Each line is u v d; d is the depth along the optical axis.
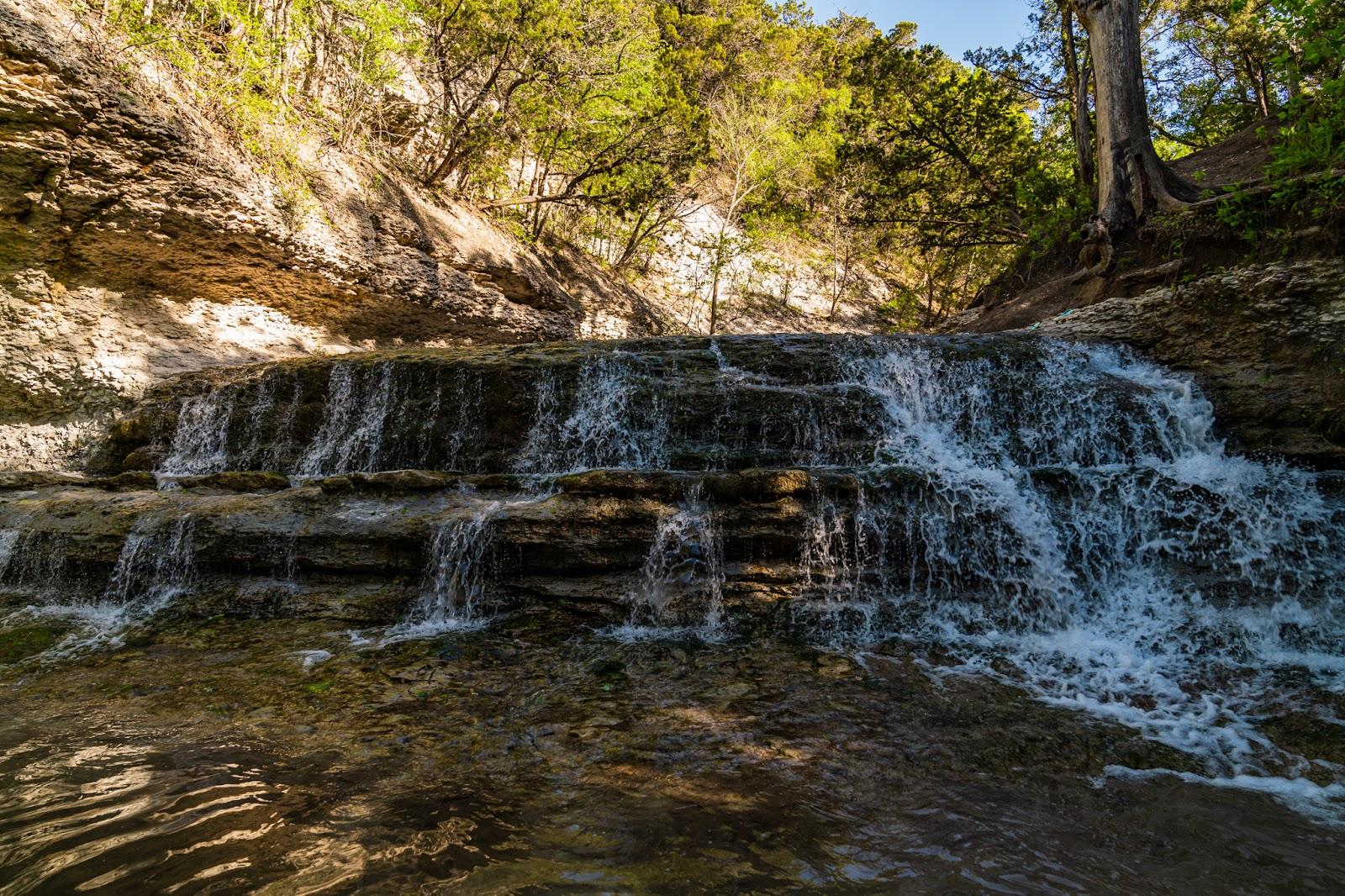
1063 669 4.47
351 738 3.37
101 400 8.37
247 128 9.67
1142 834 2.68
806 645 4.84
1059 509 5.65
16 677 4.19
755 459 6.80
